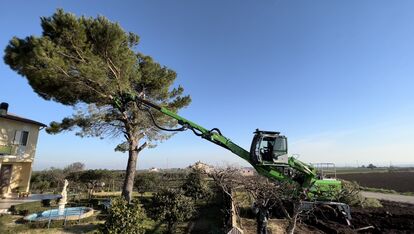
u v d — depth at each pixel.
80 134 16.73
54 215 14.18
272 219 12.09
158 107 10.37
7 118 20.09
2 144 19.92
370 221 12.95
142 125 17.11
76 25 13.77
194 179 18.56
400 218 13.70
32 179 27.56
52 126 16.69
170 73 18.92
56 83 14.05
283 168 9.52
